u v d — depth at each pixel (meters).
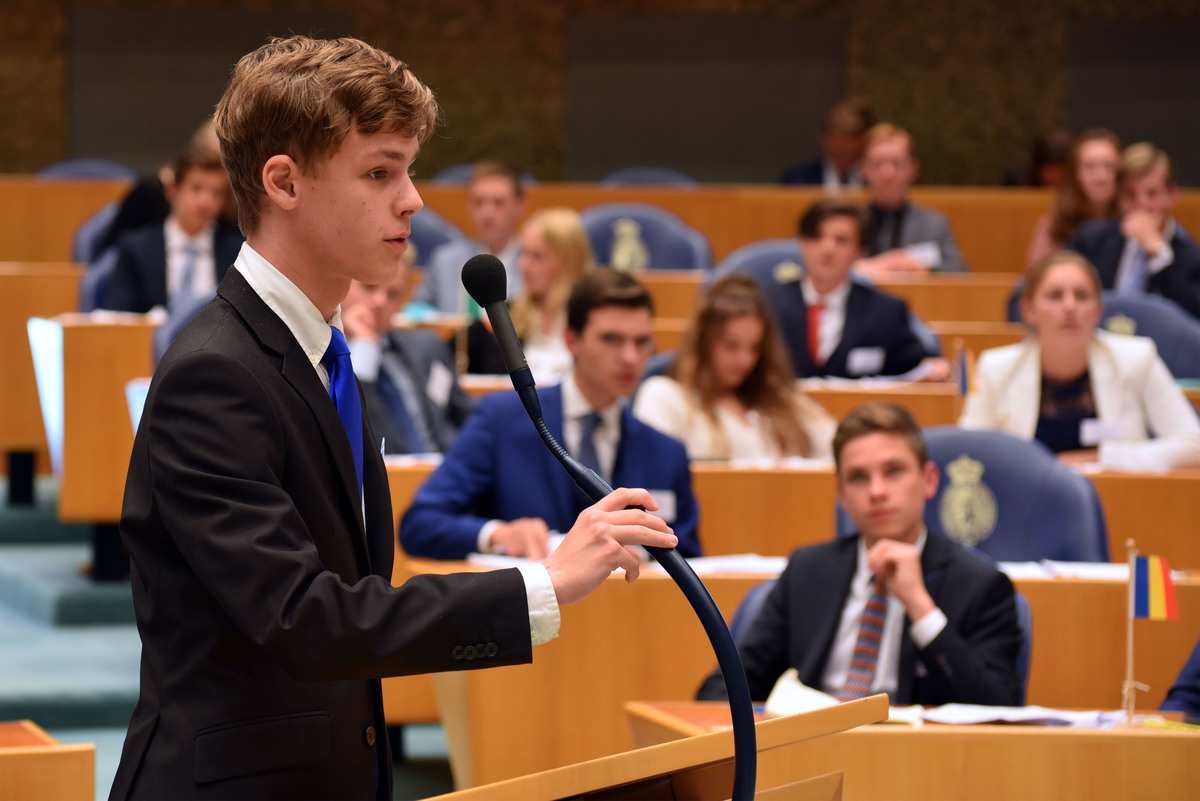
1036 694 7.39
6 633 10.65
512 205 15.36
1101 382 10.44
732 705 3.13
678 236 16.64
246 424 3.20
